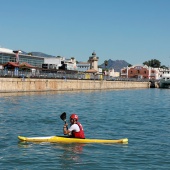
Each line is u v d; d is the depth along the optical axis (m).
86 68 161.62
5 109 39.50
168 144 20.89
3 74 74.88
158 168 15.52
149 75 186.75
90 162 16.33
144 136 23.80
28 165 15.68
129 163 16.27
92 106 49.94
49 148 19.09
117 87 144.38
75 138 20.77
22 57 106.62
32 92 83.56
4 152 18.03
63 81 102.38
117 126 28.80
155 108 49.72
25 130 25.36
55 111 40.34
